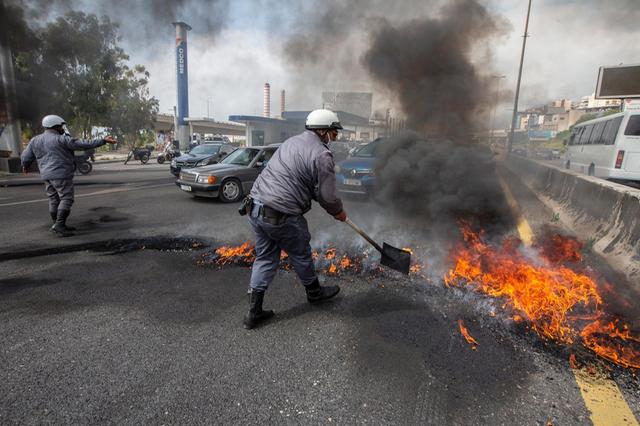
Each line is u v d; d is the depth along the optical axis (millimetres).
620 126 9609
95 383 1962
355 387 1936
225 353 2238
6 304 2889
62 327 2539
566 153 14695
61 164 4668
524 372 2062
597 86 17672
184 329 2518
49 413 1749
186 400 1840
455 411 1773
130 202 7379
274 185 2445
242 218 5918
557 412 1774
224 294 3084
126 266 3734
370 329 2508
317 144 2482
